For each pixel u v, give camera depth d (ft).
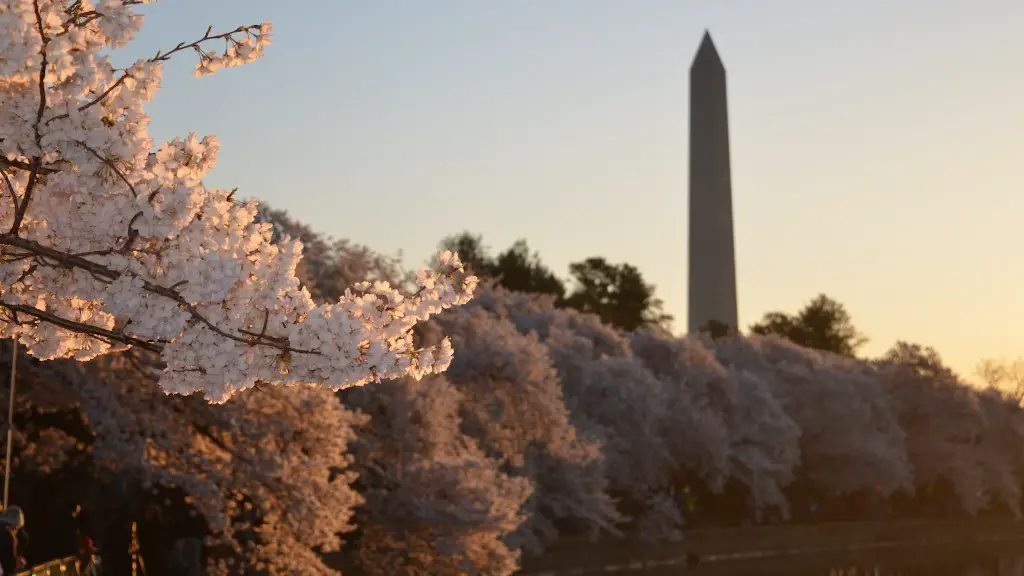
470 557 102.32
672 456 213.25
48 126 24.25
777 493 228.63
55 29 24.48
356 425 99.35
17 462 79.20
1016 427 287.07
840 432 257.14
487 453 140.87
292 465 78.84
